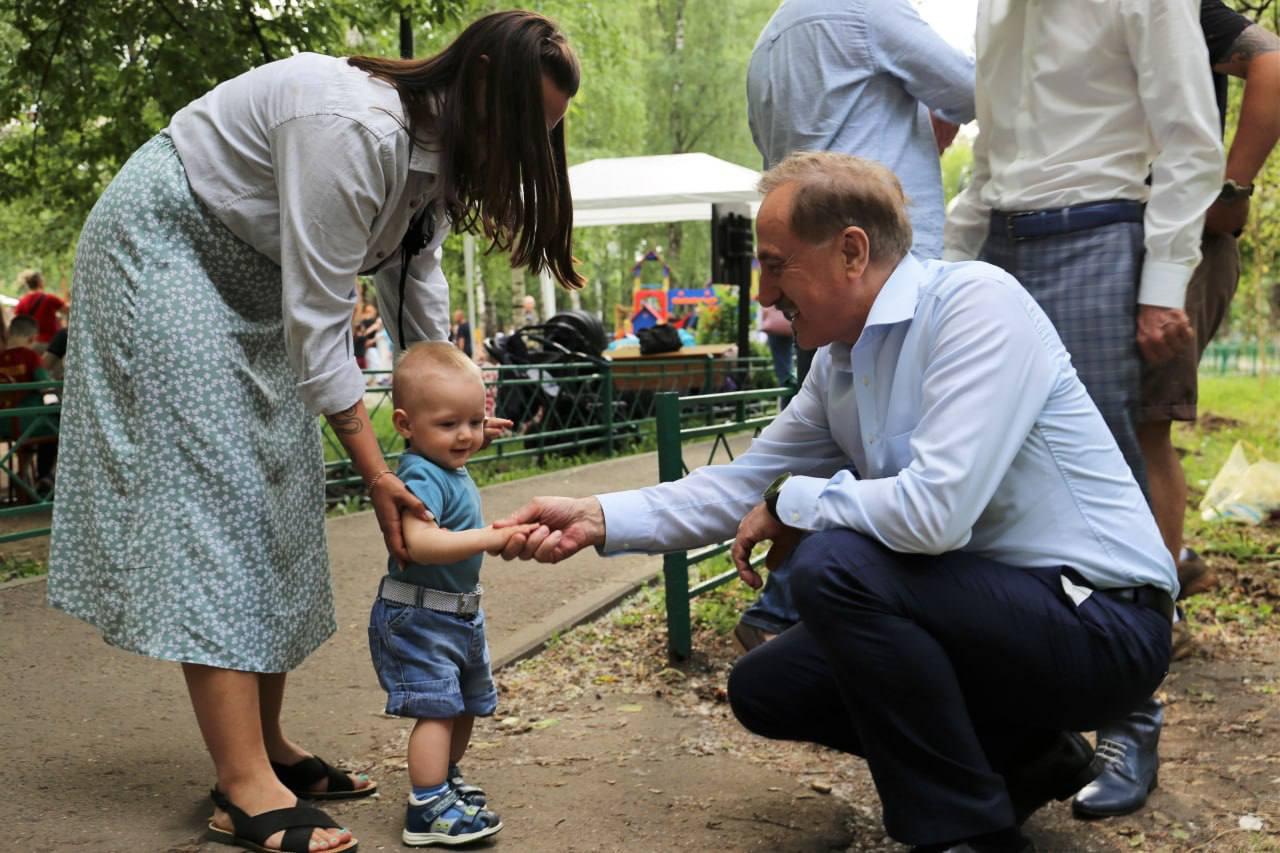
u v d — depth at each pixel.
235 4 8.09
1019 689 2.48
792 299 2.54
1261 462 7.04
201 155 2.60
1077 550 2.47
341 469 8.39
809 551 2.42
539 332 11.34
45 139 9.05
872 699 2.38
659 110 30.61
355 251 2.55
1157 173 3.33
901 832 2.40
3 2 8.20
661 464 4.15
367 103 2.50
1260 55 3.68
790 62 3.97
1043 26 3.50
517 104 2.55
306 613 2.75
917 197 3.93
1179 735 3.50
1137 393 3.46
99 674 3.96
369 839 2.77
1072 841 2.82
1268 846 2.75
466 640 2.82
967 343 2.39
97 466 2.61
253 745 2.64
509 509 7.68
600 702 3.86
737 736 3.54
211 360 2.58
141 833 2.72
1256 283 16.30
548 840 2.78
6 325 10.70
